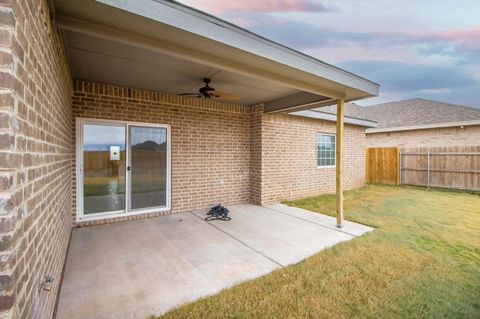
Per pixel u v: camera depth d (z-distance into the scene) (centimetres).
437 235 434
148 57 357
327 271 302
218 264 325
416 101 1586
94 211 494
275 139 712
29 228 135
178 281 282
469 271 303
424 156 1030
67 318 218
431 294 255
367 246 382
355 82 434
